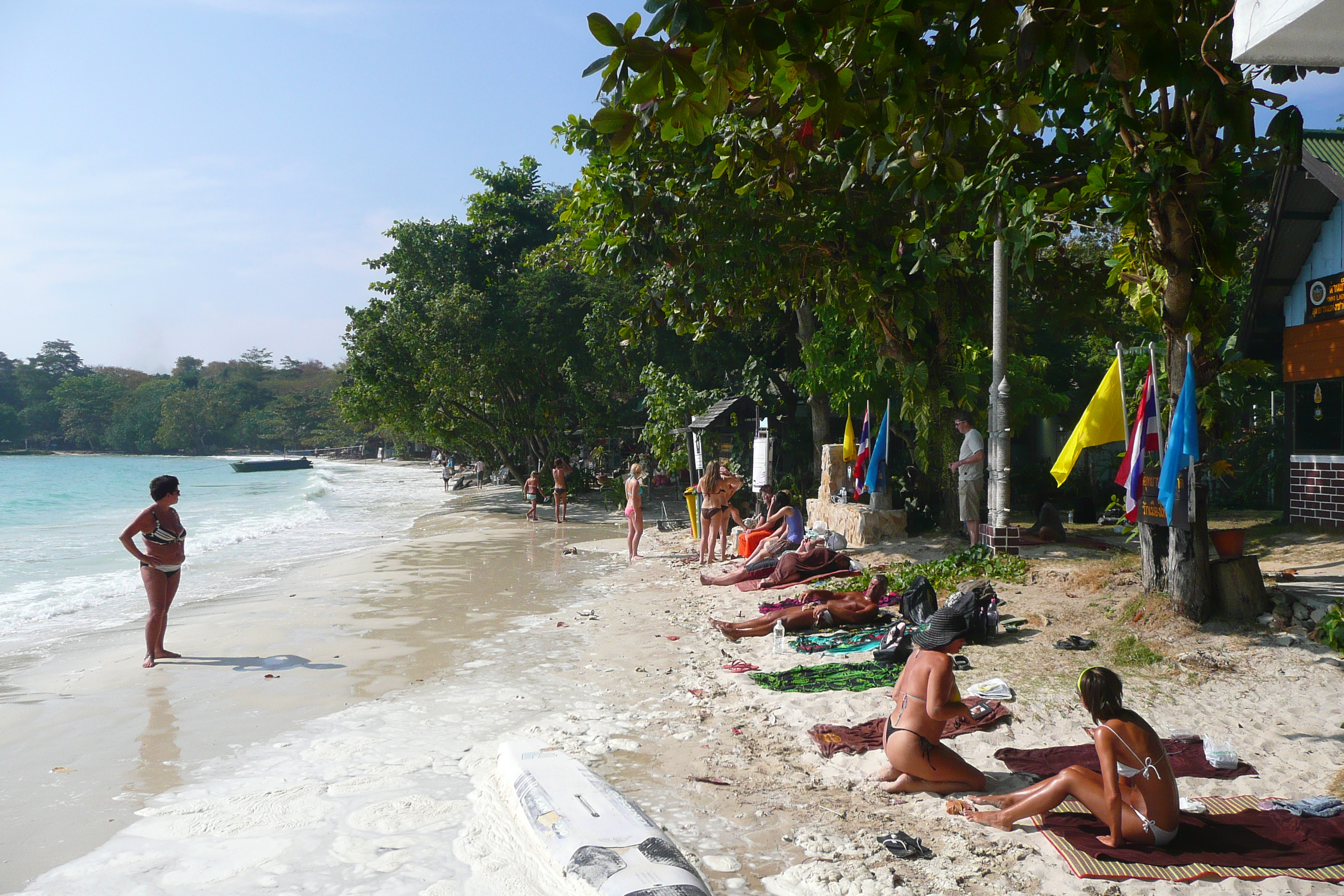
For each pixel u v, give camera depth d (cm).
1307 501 1257
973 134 538
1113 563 1040
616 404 3416
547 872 420
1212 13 564
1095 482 1933
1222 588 785
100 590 1455
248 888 417
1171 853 425
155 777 570
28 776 574
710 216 1275
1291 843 430
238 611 1202
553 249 3097
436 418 3469
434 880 423
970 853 442
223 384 15725
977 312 1548
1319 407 1239
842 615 979
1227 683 670
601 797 480
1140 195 700
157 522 891
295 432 14475
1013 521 1767
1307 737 568
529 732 655
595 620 1096
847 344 1772
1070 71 476
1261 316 1324
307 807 514
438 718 693
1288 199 1183
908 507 1565
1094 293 1566
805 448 2417
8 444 15175
